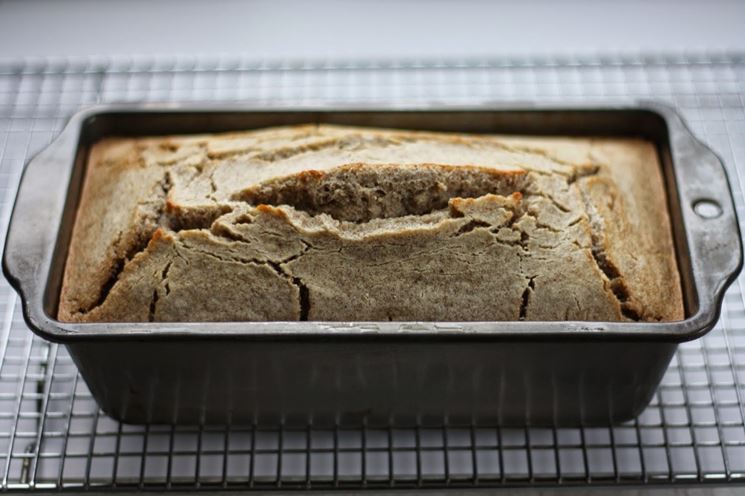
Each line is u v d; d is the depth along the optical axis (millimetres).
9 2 643
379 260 416
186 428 450
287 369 410
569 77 610
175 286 415
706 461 448
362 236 418
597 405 434
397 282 414
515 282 415
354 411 439
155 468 448
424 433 458
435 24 651
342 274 415
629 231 438
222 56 626
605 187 448
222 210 427
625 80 604
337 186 427
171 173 448
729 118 559
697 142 443
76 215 444
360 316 412
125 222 434
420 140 459
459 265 416
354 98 602
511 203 426
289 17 653
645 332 385
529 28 647
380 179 428
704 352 474
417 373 413
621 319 416
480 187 434
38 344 469
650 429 454
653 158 465
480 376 415
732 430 455
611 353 399
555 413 441
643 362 404
